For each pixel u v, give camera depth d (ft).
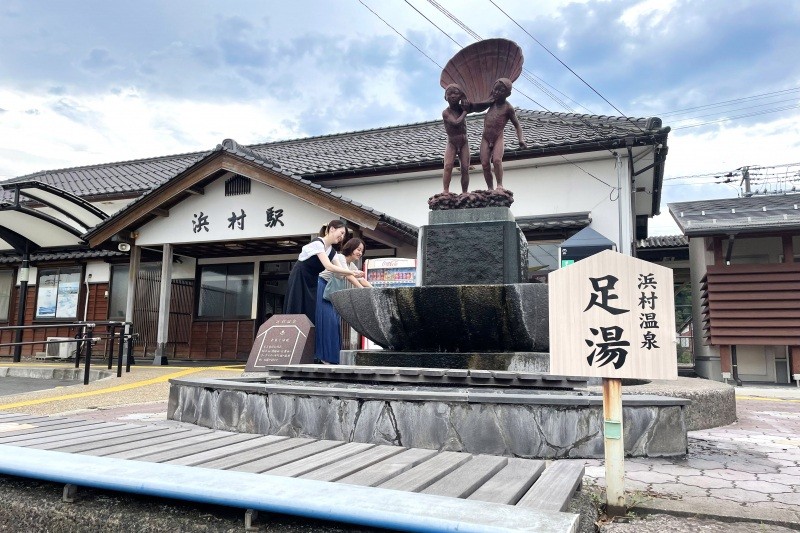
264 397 12.38
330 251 21.74
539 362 14.33
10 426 10.43
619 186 36.24
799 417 17.66
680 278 52.37
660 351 7.25
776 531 6.78
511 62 18.70
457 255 17.29
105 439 8.99
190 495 5.84
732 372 33.30
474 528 4.71
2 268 51.42
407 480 6.49
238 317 46.42
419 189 41.63
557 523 4.78
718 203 42.16
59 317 48.75
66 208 41.39
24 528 7.03
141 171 58.70
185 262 48.06
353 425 11.34
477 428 10.66
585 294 7.75
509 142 39.24
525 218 37.35
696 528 6.82
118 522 6.48
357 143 53.52
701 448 11.80
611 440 7.43
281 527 5.93
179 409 14.11
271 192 36.96
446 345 15.81
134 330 45.47
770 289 33.22
